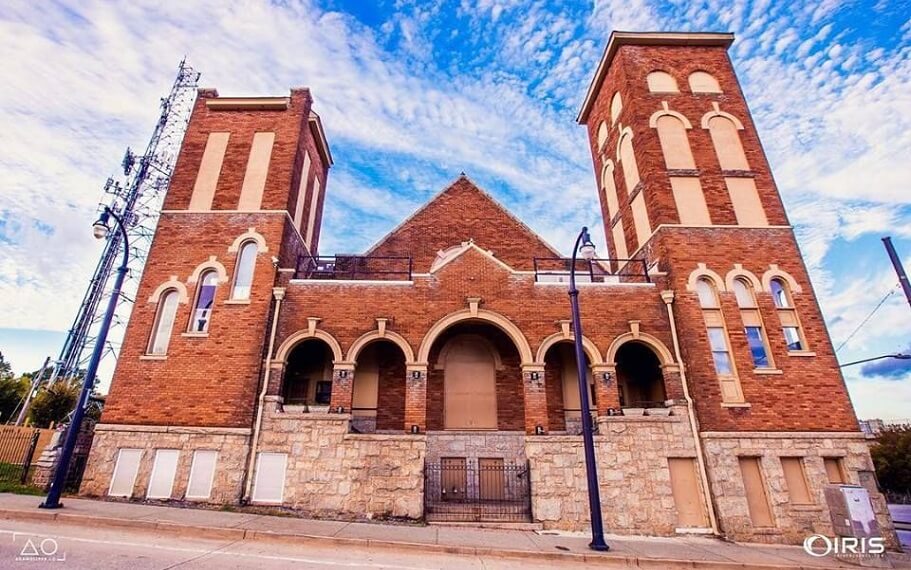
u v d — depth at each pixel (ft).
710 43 68.08
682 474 46.50
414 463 45.11
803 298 53.11
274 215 57.06
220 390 48.52
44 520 33.55
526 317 52.11
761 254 55.11
